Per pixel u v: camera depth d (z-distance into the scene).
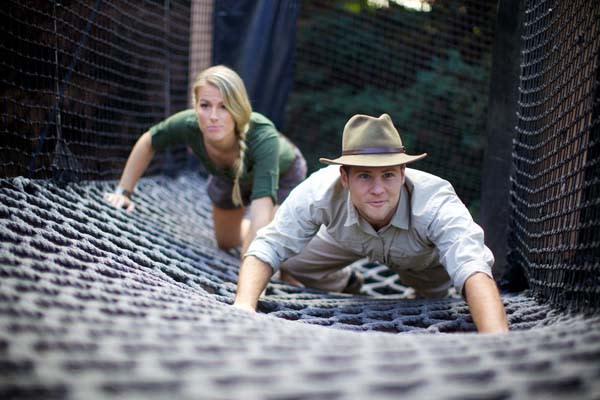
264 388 1.20
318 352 1.45
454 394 1.14
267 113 5.68
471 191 6.48
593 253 2.16
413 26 6.42
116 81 4.54
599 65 2.25
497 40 3.41
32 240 2.24
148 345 1.42
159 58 5.37
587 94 2.34
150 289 2.17
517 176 3.31
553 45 2.82
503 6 3.38
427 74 6.43
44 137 3.39
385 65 6.71
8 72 3.13
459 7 6.15
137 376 1.25
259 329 1.74
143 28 5.01
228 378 1.24
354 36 6.81
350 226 2.59
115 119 4.59
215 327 1.69
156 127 3.72
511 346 1.44
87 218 2.91
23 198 2.73
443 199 2.41
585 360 1.25
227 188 3.80
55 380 1.19
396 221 2.47
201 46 5.94
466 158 6.47
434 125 6.57
